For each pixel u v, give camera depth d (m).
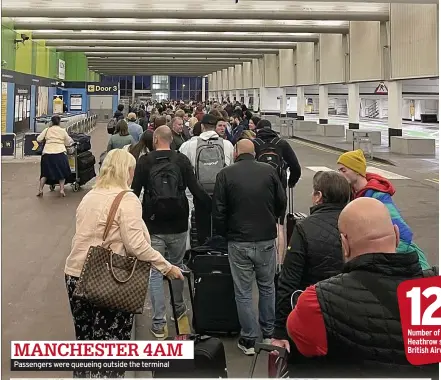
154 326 3.99
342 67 24.86
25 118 25.17
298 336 1.89
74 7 20.44
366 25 21.75
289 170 5.78
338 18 19.94
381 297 1.78
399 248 2.92
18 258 6.14
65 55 41.22
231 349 3.79
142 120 12.34
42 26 23.64
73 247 2.81
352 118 24.66
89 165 11.23
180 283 4.16
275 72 37.44
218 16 20.59
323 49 27.58
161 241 3.93
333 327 1.79
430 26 16.09
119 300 2.63
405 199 10.35
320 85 28.83
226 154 4.98
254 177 3.70
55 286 5.16
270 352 2.54
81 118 26.97
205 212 4.56
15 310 4.50
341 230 1.94
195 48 35.84
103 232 2.77
